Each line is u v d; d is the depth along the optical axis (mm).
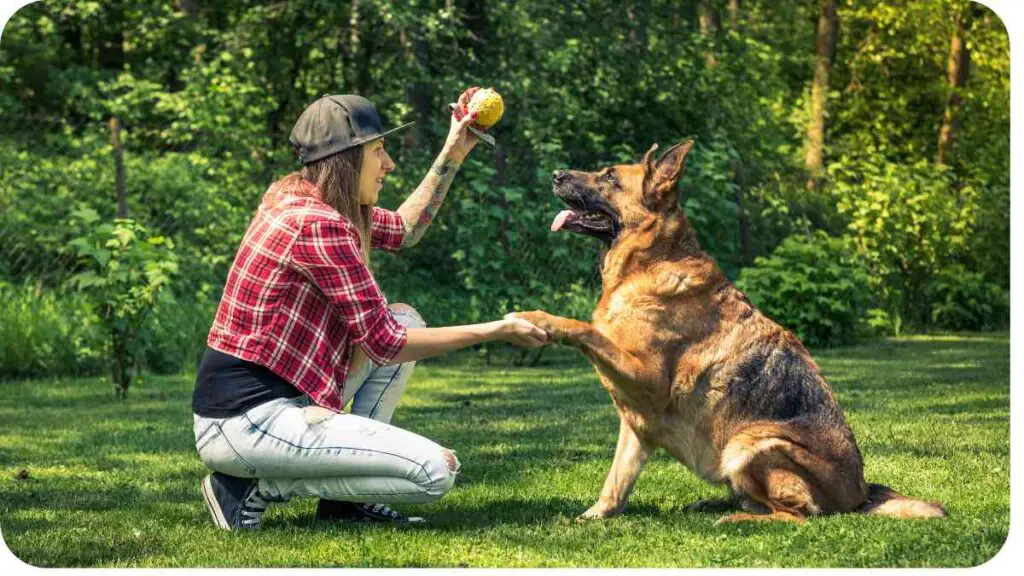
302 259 3766
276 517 4352
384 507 4363
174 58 16375
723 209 12781
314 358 3865
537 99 14430
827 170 16719
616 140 15406
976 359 10742
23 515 4395
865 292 12820
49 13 16234
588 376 9547
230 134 13336
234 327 3855
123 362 8406
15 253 11312
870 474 5090
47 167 12039
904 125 23672
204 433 3914
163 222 12125
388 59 14516
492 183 11859
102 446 6172
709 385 4184
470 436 6352
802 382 4223
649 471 5332
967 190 15883
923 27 22172
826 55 21812
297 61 15438
